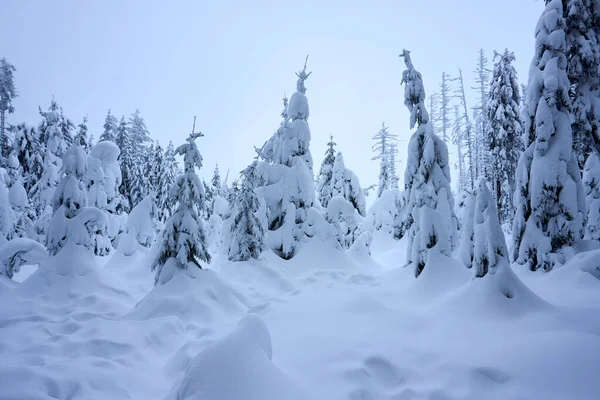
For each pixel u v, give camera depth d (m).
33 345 6.66
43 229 21.98
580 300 7.87
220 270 16.11
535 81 12.26
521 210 12.42
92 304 10.49
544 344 5.22
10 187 23.05
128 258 19.59
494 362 4.99
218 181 47.19
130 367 6.11
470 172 38.81
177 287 10.42
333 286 14.75
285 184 20.38
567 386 4.29
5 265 12.50
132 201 36.00
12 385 4.59
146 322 8.09
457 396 4.50
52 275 11.43
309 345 6.19
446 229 11.52
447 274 10.73
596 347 4.89
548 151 11.76
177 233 11.34
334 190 31.56
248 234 16.47
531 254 11.63
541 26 12.38
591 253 10.27
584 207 11.53
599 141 13.59
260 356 4.24
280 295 12.28
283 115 23.03
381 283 14.12
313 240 19.88
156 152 35.59
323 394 4.57
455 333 6.41
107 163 25.48
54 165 26.61
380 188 39.31
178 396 3.88
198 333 8.13
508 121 26.56
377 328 7.09
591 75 13.52
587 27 13.38
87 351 6.62
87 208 12.60
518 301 7.17
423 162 13.00
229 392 3.68
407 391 4.73
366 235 22.97
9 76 38.41
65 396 4.84
